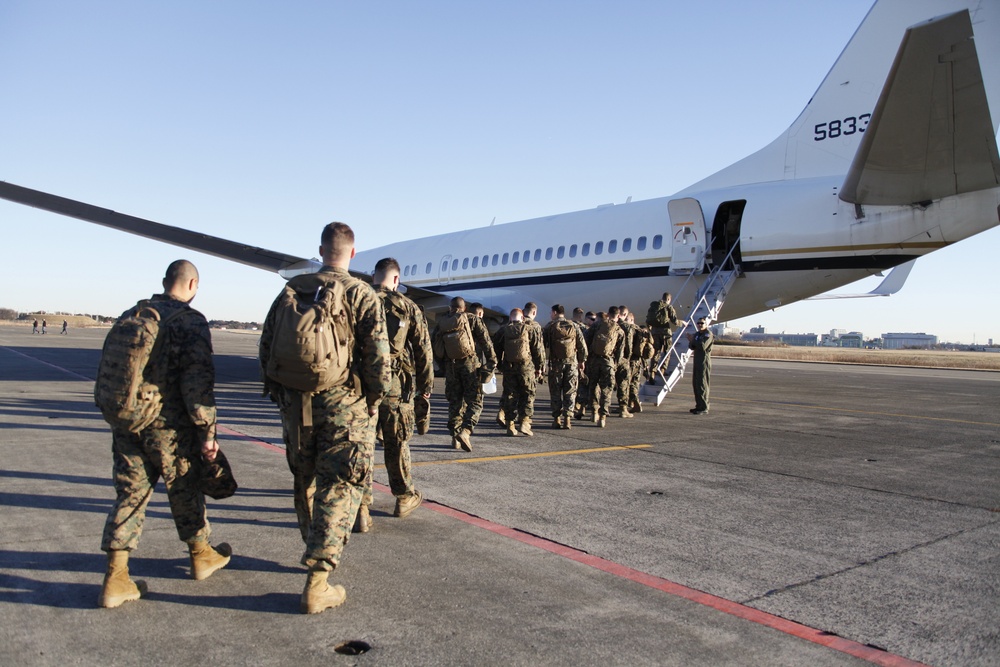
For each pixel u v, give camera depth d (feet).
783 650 8.83
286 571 11.36
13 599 10.01
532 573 11.45
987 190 34.27
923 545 13.44
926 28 20.85
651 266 46.24
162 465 10.12
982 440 27.55
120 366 9.54
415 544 12.92
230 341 160.66
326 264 10.93
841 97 41.60
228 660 8.29
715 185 47.44
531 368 26.78
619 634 9.19
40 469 18.56
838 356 164.66
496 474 19.40
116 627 9.17
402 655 8.48
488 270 57.72
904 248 37.14
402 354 14.46
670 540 13.42
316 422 10.23
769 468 20.95
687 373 76.18
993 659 8.70
